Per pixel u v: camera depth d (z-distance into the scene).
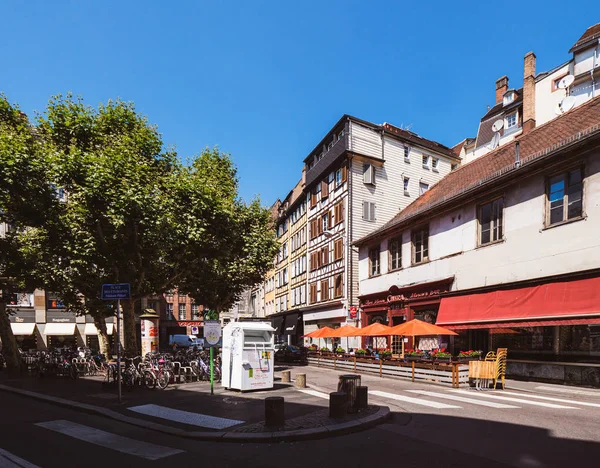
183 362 15.64
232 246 18.34
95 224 14.30
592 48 27.69
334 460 5.73
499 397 11.26
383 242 25.39
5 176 12.91
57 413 9.66
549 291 14.05
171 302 56.75
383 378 16.91
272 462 5.74
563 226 14.12
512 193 16.27
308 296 37.62
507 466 5.32
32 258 18.34
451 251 19.36
